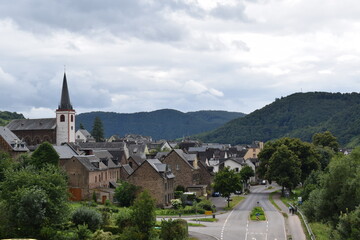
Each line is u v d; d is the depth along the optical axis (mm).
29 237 71500
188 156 149500
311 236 79312
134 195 117375
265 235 85375
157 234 76500
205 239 82062
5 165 106812
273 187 189500
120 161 160375
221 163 191125
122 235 73875
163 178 120812
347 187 85812
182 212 112750
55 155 119562
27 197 72750
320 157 164875
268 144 168875
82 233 73062
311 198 96062
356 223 70062
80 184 121500
